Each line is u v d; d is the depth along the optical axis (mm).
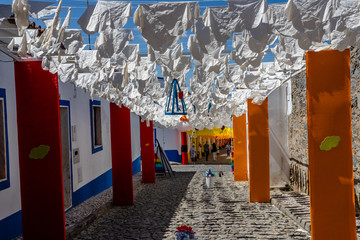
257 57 4602
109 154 16422
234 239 8156
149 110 12562
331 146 5559
